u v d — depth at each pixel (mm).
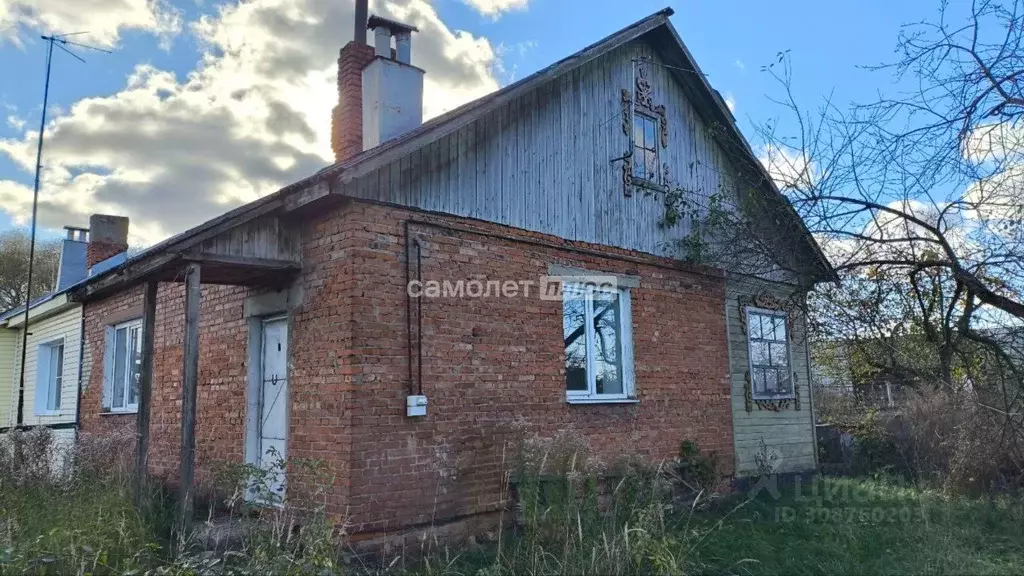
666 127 10688
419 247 7219
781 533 7535
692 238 10383
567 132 9086
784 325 12008
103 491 6680
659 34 10664
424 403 6879
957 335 8898
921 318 8969
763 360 11414
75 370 12578
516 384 7812
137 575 4953
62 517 5824
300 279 7305
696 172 11062
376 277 6832
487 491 7316
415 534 6652
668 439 9438
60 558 4770
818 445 13227
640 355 9328
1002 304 8273
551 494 6520
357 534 6297
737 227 10148
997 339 8602
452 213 7582
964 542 6973
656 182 10258
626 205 9672
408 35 9148
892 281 8812
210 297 8938
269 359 7926
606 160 9539
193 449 6430
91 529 5477
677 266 10195
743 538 7145
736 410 10641
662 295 9859
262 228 7055
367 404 6547
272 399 7777
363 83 8852
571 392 8539
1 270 31000
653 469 8406
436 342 7180
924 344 9562
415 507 6719
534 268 8289
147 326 7508
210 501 7414
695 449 9594
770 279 11656
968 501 8711
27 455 7871
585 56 9086
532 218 8398
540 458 6996
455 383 7262
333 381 6684
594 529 6004
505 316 7867
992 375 8930
